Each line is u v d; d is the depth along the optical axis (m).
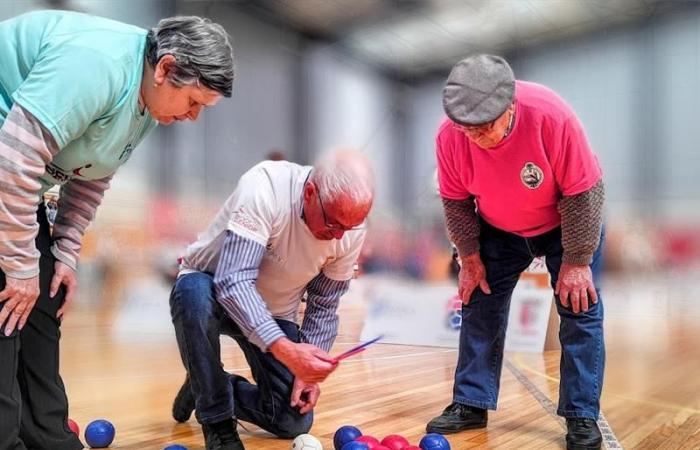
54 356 1.35
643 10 8.98
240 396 1.64
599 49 9.27
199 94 1.18
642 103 9.08
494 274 1.78
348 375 2.73
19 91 1.10
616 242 7.71
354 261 1.55
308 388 1.58
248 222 1.32
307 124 8.83
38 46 1.15
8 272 1.13
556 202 1.58
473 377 1.77
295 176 1.39
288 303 1.59
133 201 6.38
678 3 8.68
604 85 9.34
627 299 6.75
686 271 7.52
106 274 5.61
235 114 7.85
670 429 1.77
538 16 9.55
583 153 1.47
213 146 7.46
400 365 3.02
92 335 3.94
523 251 1.75
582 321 1.61
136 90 1.18
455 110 1.40
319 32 9.19
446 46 10.04
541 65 9.82
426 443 1.44
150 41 1.17
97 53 1.13
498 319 1.78
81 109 1.11
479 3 9.41
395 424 1.84
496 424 1.83
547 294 3.60
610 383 2.52
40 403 1.32
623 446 1.60
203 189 7.21
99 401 2.09
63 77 1.09
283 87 8.71
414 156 9.83
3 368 1.15
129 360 3.01
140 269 5.72
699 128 8.71
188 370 1.41
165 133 6.93
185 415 1.78
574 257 1.57
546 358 3.29
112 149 1.24
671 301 6.57
